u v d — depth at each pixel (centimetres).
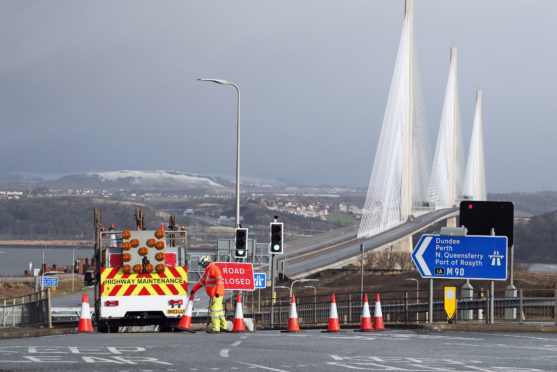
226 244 11906
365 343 4281
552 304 7431
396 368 3080
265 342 4362
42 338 4634
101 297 5612
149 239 5622
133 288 5644
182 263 5741
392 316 10338
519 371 2988
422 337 4734
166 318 5694
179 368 3044
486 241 5406
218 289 5406
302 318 10869
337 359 3425
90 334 5172
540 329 5284
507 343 4256
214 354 3625
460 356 3566
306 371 2981
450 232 5466
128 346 4009
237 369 3033
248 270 9338
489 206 5762
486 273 5400
